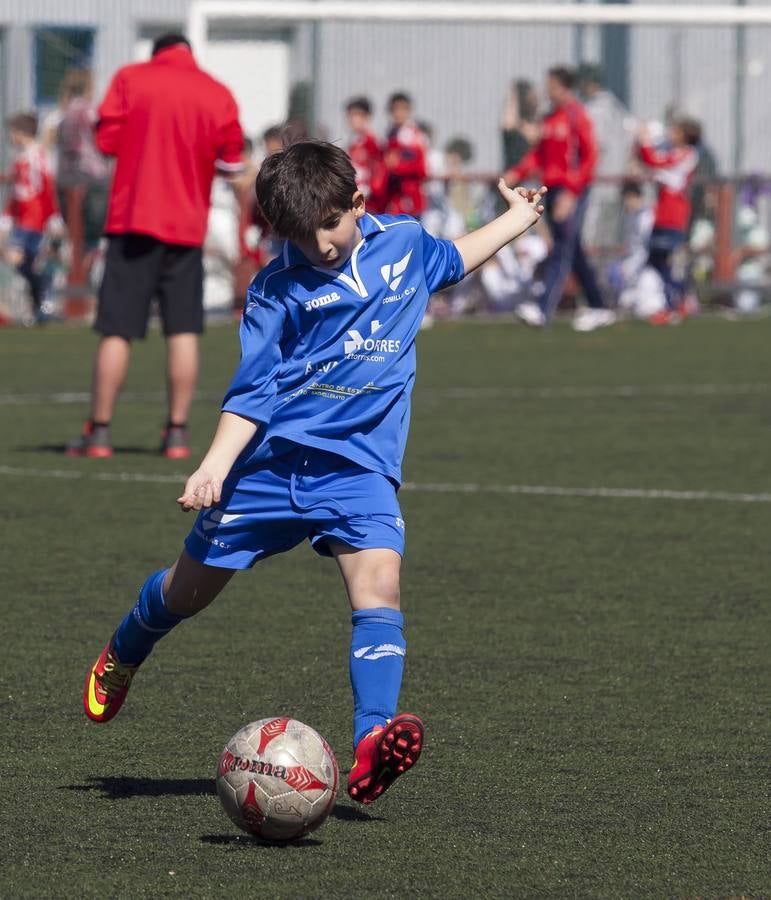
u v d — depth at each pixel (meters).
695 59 75.19
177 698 16.08
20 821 12.64
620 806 13.09
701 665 17.44
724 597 20.62
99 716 14.53
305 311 13.22
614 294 70.06
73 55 78.81
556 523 25.48
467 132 76.31
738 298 72.00
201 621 19.23
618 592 20.88
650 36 75.25
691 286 70.75
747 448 33.38
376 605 13.03
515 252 68.94
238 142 31.02
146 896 11.15
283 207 12.77
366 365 13.38
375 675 12.80
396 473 13.52
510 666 17.34
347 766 14.12
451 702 16.02
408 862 11.83
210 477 12.69
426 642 18.34
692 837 12.38
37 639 18.23
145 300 31.36
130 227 30.64
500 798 13.27
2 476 29.39
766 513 26.41
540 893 11.26
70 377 46.00
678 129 64.94
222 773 12.16
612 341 57.44
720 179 71.50
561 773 13.91
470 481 29.30
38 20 79.69
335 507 13.20
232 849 12.06
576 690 16.44
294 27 73.81
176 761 14.17
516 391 43.00
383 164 59.84
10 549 23.14
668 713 15.69
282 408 13.33
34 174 61.34
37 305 63.34
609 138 71.12
